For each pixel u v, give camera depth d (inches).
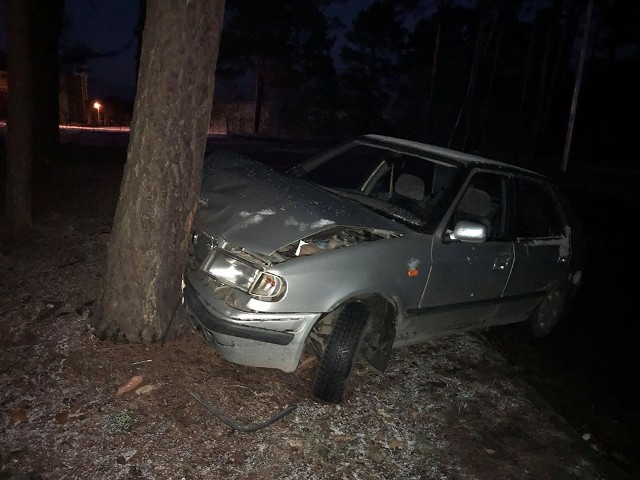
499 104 1457.9
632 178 981.2
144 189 142.2
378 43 1579.7
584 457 146.0
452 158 180.5
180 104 138.6
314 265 134.9
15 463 108.7
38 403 126.3
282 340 132.5
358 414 142.5
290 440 127.0
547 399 182.9
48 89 387.5
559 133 1412.4
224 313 131.6
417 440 138.3
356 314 140.7
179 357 148.6
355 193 187.8
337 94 1616.6
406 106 1619.1
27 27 221.3
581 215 551.5
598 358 223.3
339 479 118.9
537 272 200.4
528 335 225.8
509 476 132.6
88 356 143.3
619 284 334.0
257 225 142.1
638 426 177.0
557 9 1155.9
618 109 1386.6
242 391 140.2
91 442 115.8
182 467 112.8
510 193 190.4
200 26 135.0
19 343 149.7
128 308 148.6
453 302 170.1
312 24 1441.9
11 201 234.7
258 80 1510.8
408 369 172.4
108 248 151.1
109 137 852.0
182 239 148.7
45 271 198.5
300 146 1123.3
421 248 155.0
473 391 167.3
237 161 185.5
